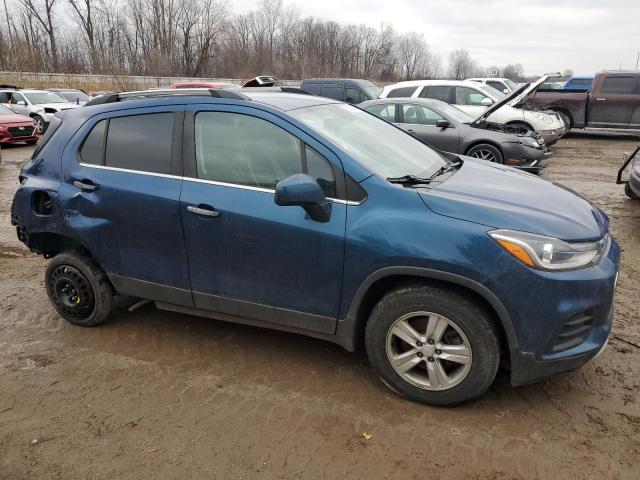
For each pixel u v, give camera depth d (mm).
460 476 2525
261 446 2756
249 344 3795
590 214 3127
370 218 2902
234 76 54438
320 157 3086
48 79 37469
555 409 2986
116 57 47844
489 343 2787
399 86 13891
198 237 3350
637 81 15164
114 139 3697
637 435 2766
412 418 2939
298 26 62938
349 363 3504
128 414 3045
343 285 3020
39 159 4004
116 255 3709
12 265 5508
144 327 4094
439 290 2836
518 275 2650
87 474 2607
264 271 3219
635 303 4371
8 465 2682
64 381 3393
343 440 2783
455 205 2838
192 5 51625
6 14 46875
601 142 16062
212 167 3352
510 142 9266
